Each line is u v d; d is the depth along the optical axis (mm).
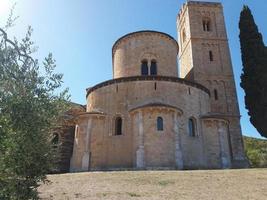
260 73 37219
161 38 41031
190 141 32281
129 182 17922
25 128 6586
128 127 32438
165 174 21219
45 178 7215
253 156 60406
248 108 38000
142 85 34125
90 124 33344
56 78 7902
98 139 32906
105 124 33750
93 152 32344
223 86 46938
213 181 18297
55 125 7512
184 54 53656
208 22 52750
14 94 6832
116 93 34719
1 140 6195
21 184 6629
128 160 30766
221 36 50781
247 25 40219
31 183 6824
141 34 40625
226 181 18312
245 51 39438
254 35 39344
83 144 32781
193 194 14625
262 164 57250
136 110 31016
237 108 45406
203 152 33250
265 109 35844
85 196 14180
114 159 31562
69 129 39188
